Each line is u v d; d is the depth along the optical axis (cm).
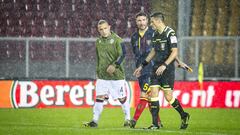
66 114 4562
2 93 4944
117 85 3609
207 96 5031
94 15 7375
